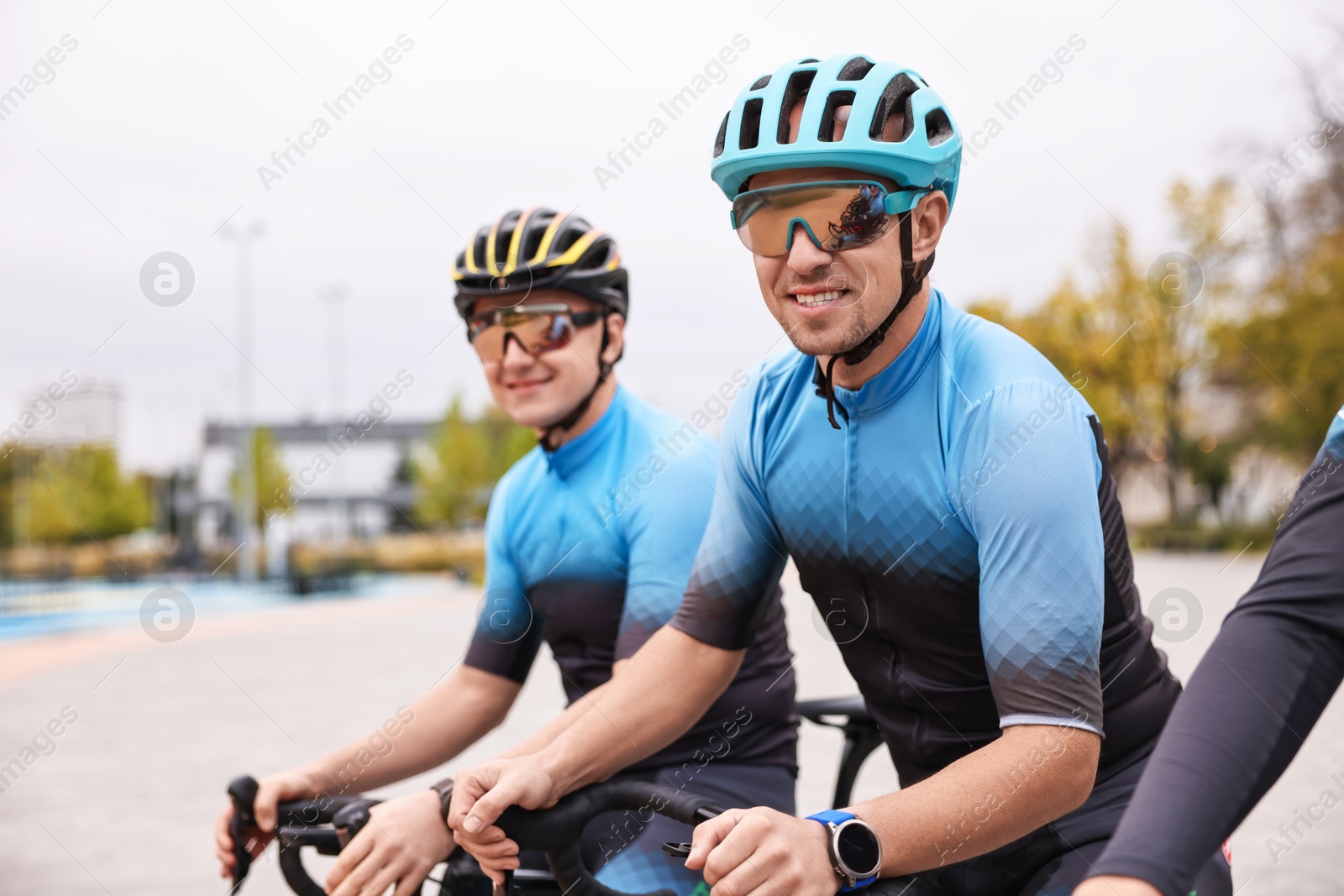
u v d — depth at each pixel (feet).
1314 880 9.20
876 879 3.51
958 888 4.72
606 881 5.09
